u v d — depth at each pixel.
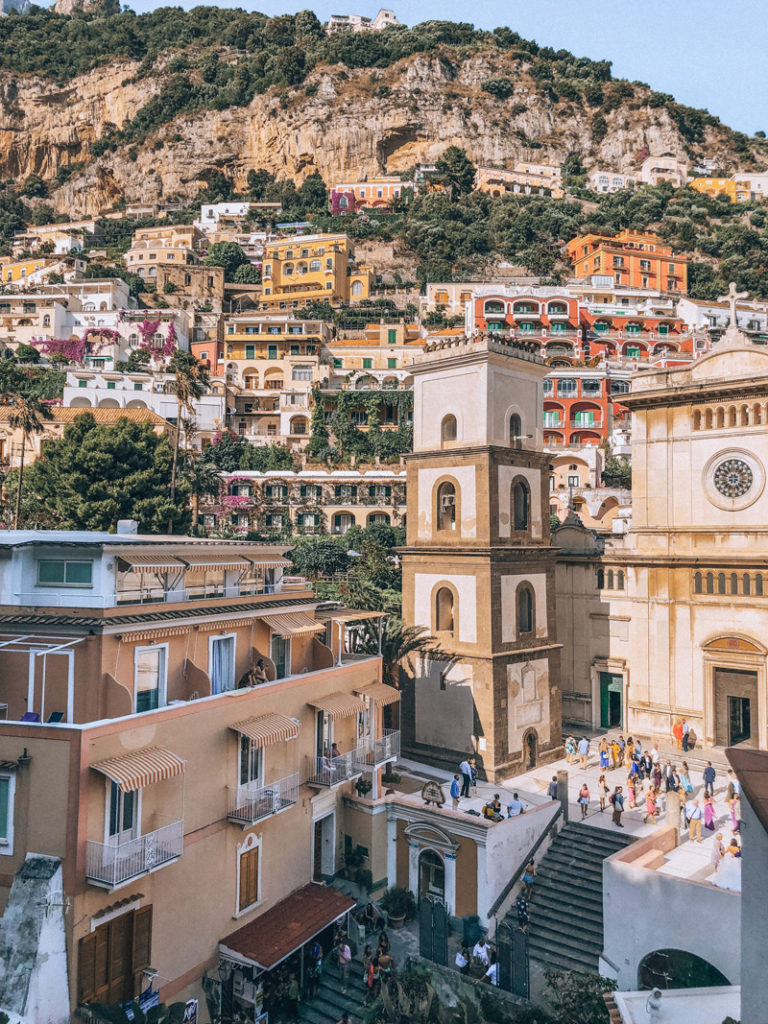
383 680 41.97
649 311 126.38
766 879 13.34
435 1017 23.58
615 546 47.94
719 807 35.09
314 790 32.28
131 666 25.88
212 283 147.25
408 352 118.56
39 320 120.62
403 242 161.25
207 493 87.81
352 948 30.11
